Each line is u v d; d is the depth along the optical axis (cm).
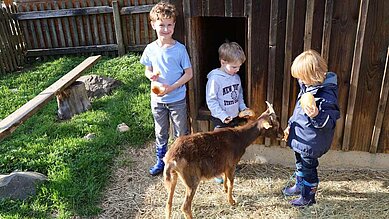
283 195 355
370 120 356
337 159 385
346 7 317
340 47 332
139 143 445
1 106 567
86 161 399
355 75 337
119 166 405
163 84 347
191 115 392
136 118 495
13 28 808
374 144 364
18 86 670
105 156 412
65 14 815
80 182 372
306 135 308
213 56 468
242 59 339
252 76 359
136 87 611
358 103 352
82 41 846
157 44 353
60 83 505
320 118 291
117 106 538
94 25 828
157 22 333
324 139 306
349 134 366
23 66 821
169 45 346
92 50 842
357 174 378
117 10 800
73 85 543
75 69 565
